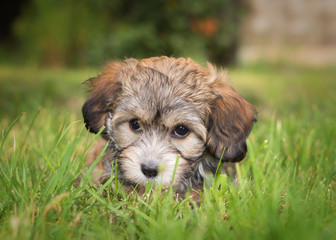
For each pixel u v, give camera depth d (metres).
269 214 0.61
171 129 0.72
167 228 0.61
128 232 0.62
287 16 3.05
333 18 3.04
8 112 1.03
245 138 0.74
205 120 0.73
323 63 2.97
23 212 0.63
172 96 0.72
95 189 0.70
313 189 0.71
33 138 0.84
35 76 1.71
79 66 2.28
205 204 0.66
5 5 2.86
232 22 2.35
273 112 1.04
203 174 0.74
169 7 2.15
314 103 1.22
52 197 0.66
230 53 2.55
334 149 0.81
